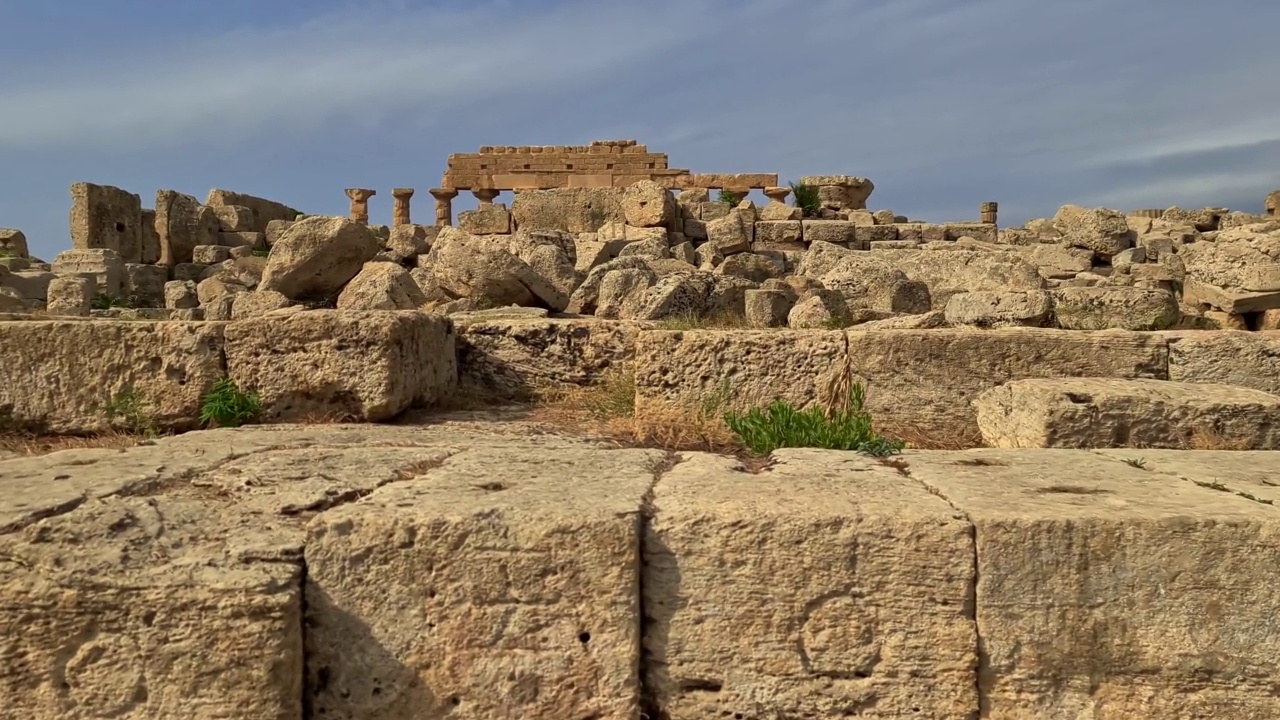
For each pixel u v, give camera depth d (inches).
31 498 127.3
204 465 151.4
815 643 119.1
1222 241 527.2
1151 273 734.5
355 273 611.8
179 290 769.6
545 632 117.1
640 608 119.4
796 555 118.6
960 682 118.8
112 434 232.1
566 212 901.8
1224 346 253.8
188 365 232.2
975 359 254.4
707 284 540.4
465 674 116.6
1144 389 216.4
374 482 137.6
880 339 252.8
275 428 215.0
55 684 108.2
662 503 124.4
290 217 1218.0
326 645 115.6
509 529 116.5
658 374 252.1
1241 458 166.2
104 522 118.2
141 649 108.0
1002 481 140.7
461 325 304.3
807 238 906.1
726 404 249.8
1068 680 119.6
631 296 529.3
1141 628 118.9
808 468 149.2
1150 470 154.6
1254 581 117.6
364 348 232.2
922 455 165.3
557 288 614.9
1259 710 118.6
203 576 109.3
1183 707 119.2
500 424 238.7
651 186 842.8
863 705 119.2
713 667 119.6
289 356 233.1
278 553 114.4
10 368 231.6
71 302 678.5
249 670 107.7
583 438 218.2
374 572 116.0
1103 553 118.3
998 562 118.5
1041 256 831.1
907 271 706.8
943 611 118.9
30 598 107.7
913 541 118.3
